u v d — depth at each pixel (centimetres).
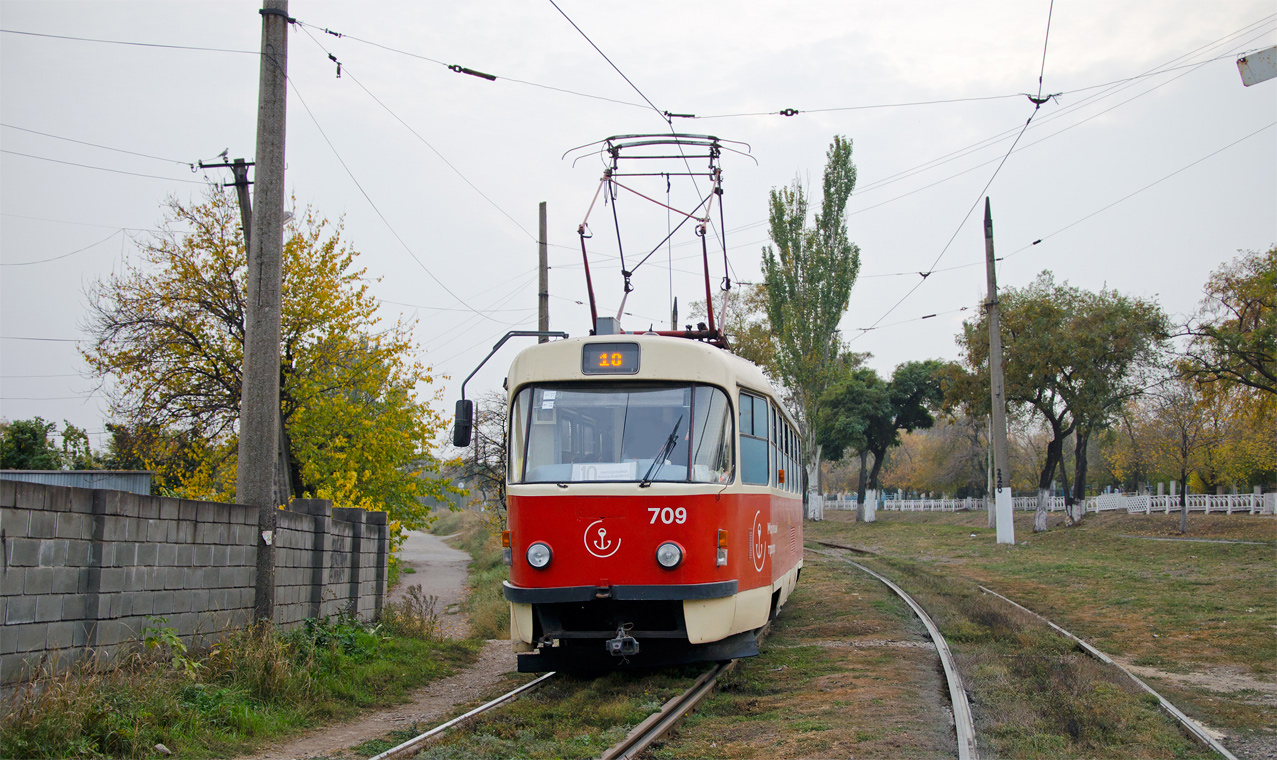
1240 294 2800
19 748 590
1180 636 1238
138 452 2008
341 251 2102
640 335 980
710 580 903
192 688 777
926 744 688
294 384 1983
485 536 4694
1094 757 664
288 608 1116
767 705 861
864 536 4016
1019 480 6562
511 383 994
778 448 1212
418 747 711
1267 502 3406
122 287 2012
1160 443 4125
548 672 1030
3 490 656
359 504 1677
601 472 920
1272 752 702
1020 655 1055
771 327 4891
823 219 4519
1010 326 3662
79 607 739
